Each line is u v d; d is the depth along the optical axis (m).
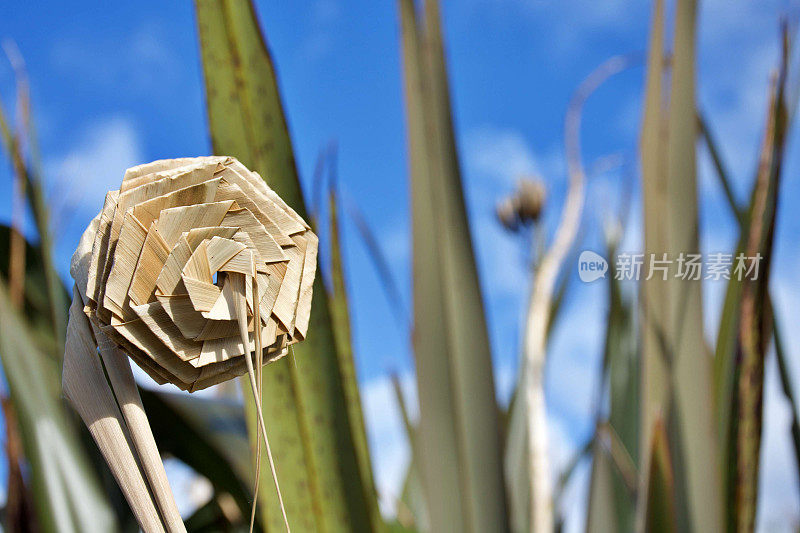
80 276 0.52
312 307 0.91
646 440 1.16
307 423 0.88
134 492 0.51
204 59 0.88
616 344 1.88
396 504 1.49
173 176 0.52
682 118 1.21
